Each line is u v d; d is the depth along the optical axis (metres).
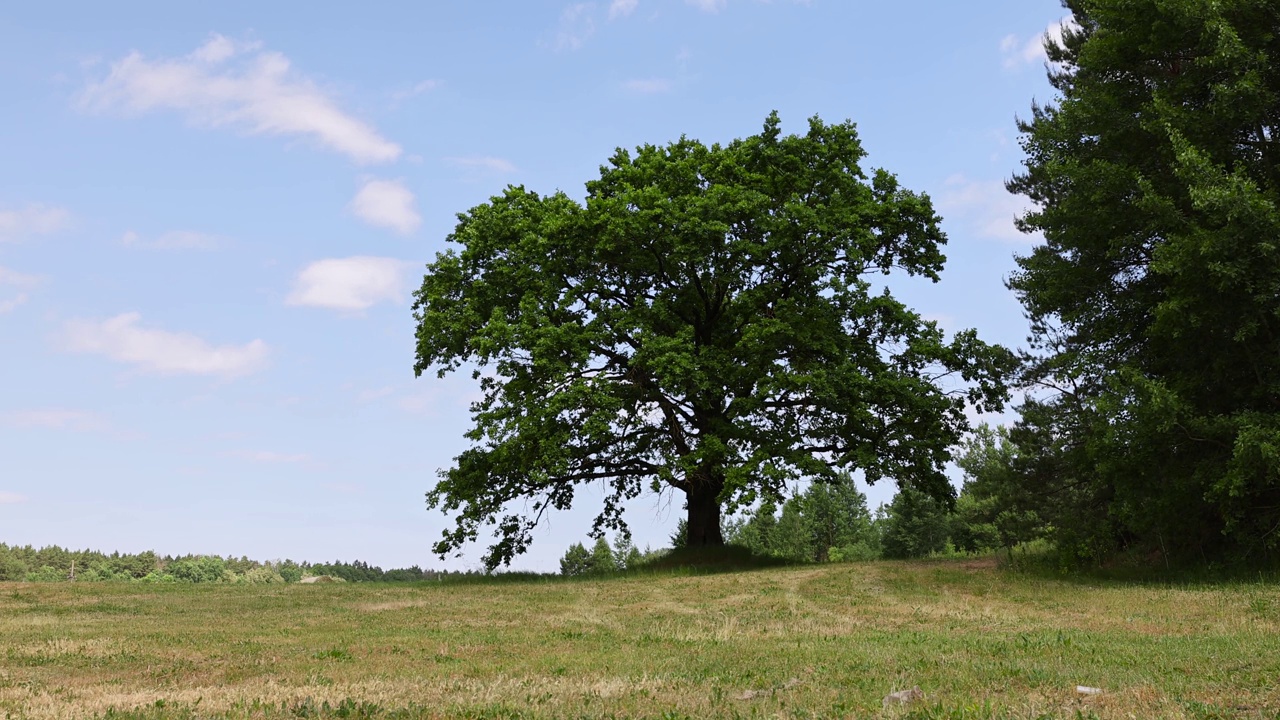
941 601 22.41
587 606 22.97
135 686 11.62
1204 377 23.89
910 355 33.72
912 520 77.81
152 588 29.02
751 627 18.08
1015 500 43.12
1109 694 9.55
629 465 35.72
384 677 12.05
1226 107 23.17
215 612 23.22
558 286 33.03
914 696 9.62
